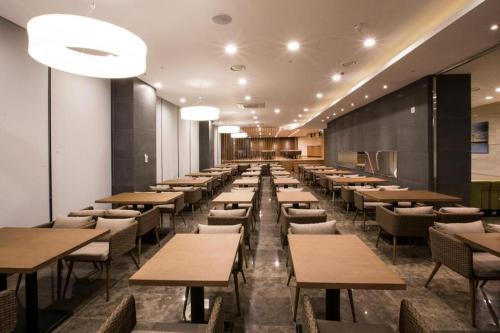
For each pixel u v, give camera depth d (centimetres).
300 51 521
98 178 615
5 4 353
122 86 661
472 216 386
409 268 382
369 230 562
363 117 1079
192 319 227
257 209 684
